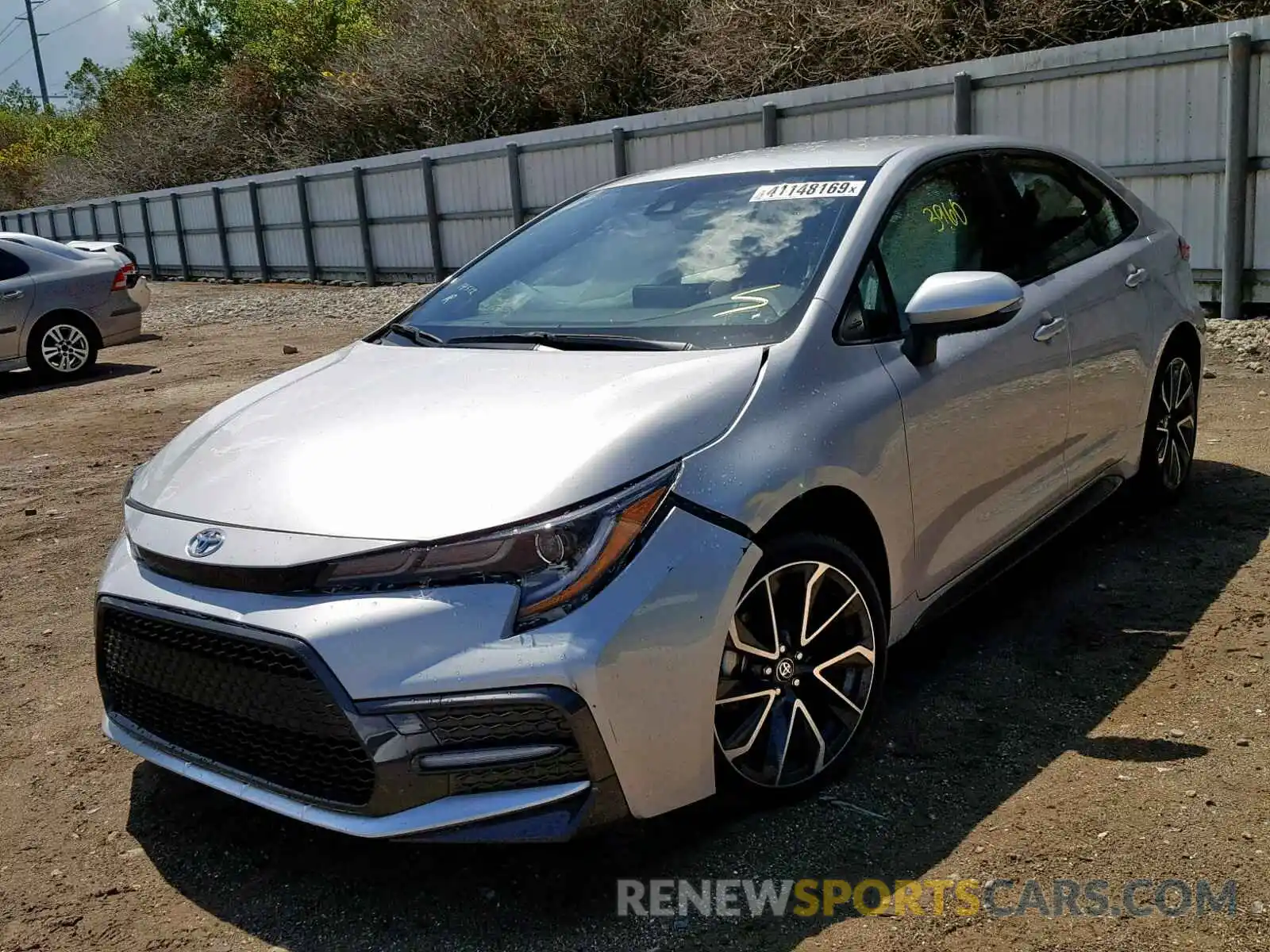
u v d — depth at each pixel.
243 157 32.22
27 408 10.35
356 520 2.58
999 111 11.10
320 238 22.67
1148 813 2.81
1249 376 7.63
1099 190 4.69
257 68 32.72
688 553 2.59
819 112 12.92
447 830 2.45
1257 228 9.52
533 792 2.47
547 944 2.53
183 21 44.16
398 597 2.46
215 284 25.62
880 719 3.41
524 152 17.42
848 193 3.60
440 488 2.61
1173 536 4.68
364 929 2.63
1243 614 3.89
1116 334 4.27
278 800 2.64
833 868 2.71
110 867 2.95
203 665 2.69
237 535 2.67
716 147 14.45
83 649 4.43
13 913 2.77
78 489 7.04
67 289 11.90
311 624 2.47
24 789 3.38
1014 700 3.47
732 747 2.77
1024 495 3.79
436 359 3.44
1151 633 3.83
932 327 3.25
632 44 20.69
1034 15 14.49
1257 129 9.34
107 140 38.78
